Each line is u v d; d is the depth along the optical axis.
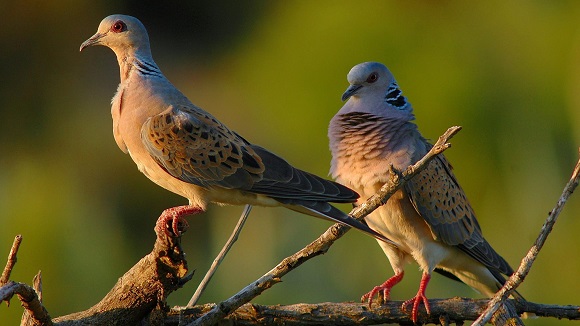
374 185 9.12
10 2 16.02
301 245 12.98
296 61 14.70
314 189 8.01
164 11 17.73
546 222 6.51
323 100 14.23
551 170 12.85
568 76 13.27
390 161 9.05
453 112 13.17
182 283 7.28
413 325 8.23
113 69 16.53
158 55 17.70
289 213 13.20
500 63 13.58
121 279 7.34
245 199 8.23
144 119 8.27
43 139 15.62
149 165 8.38
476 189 12.92
